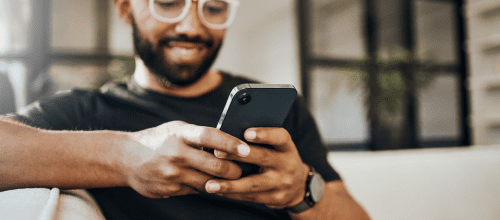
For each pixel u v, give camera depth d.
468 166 1.25
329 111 4.33
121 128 0.62
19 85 3.55
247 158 0.39
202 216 0.59
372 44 4.13
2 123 0.43
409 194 1.14
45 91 3.65
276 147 0.41
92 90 0.68
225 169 0.38
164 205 0.58
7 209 0.34
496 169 1.29
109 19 4.24
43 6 3.80
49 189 0.42
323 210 0.56
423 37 4.27
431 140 4.31
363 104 3.16
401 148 3.38
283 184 0.43
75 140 0.44
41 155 0.42
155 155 0.39
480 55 4.07
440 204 1.18
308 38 4.15
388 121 3.32
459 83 4.23
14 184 0.41
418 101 3.75
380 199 1.10
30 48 3.73
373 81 3.09
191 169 0.39
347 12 4.50
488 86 3.94
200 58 0.61
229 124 0.39
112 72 3.23
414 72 3.20
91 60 3.94
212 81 0.73
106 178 0.43
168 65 0.60
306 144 0.76
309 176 0.53
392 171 1.14
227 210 0.60
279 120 0.41
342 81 3.44
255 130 0.39
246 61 6.42
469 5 4.12
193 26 0.58
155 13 0.57
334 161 1.14
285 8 4.76
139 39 0.60
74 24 4.13
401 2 4.17
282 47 4.95
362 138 4.35
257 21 5.75
